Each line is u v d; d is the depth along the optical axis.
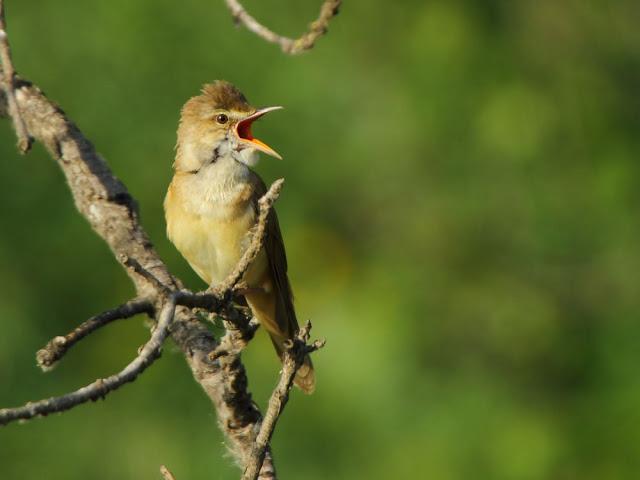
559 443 12.92
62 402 4.99
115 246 7.71
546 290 14.33
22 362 12.60
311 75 13.57
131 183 12.92
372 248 13.85
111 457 12.63
